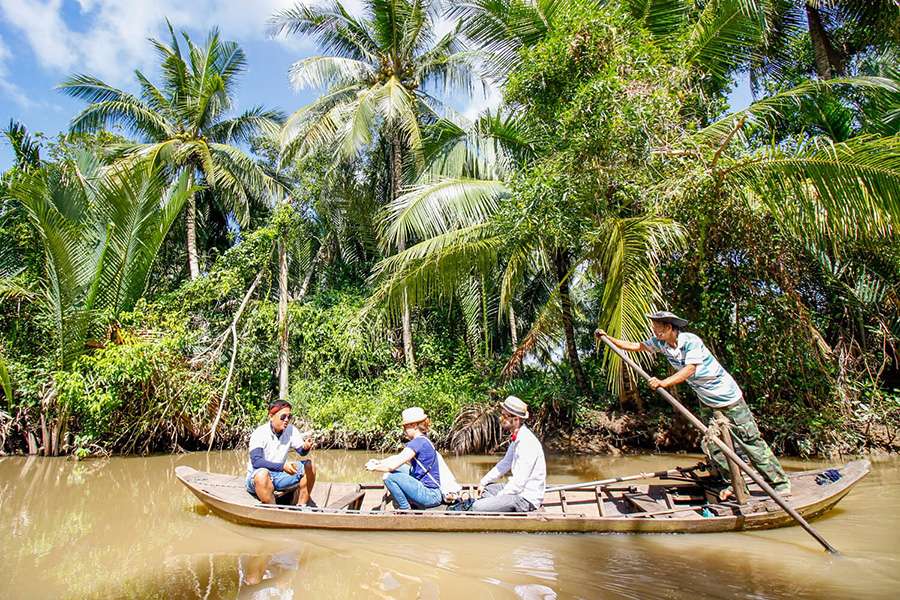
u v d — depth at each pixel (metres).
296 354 14.55
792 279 9.76
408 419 5.75
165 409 10.98
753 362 9.83
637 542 4.64
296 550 4.52
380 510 5.50
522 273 11.23
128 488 7.41
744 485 5.27
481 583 3.71
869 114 11.91
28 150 13.09
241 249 14.58
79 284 11.08
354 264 17.12
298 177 16.19
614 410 11.31
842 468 5.96
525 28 10.98
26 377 10.60
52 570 4.09
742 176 8.04
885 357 10.01
